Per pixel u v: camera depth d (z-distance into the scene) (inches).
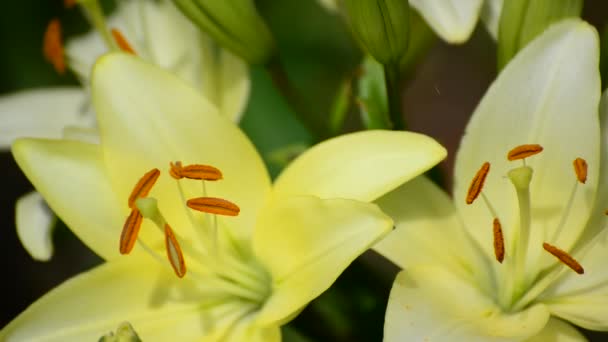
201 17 29.2
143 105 27.8
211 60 31.4
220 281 27.8
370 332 30.3
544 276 27.8
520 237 27.3
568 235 27.7
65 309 27.3
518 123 27.6
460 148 27.7
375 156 27.0
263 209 27.5
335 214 26.3
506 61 28.7
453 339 26.3
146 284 27.7
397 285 26.8
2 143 32.4
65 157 27.9
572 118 27.4
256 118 35.3
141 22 32.6
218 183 27.9
